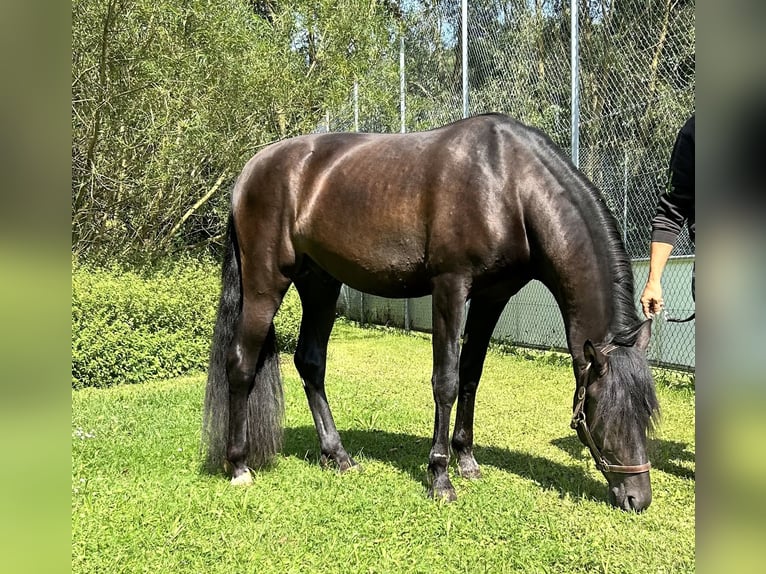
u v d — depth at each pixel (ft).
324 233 10.98
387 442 13.60
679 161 9.23
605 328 9.36
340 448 12.00
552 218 9.42
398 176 10.30
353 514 9.61
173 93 24.66
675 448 13.05
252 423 11.47
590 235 9.40
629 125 20.25
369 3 31.86
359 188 10.59
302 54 30.78
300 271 11.96
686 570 7.72
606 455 9.07
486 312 10.98
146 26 23.49
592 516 9.26
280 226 11.37
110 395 18.74
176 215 28.99
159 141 25.44
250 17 27.50
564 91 22.17
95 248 26.32
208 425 11.45
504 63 25.04
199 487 10.84
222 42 24.59
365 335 32.04
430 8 29.91
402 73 31.48
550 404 16.97
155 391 19.26
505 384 19.51
